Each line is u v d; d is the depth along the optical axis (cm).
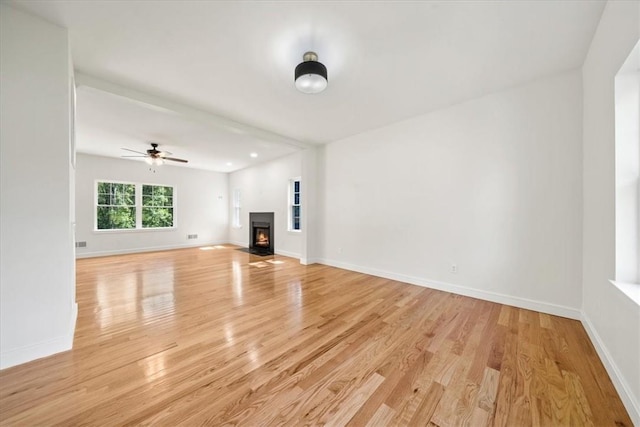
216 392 147
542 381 157
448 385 154
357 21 181
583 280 237
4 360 165
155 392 147
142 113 340
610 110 171
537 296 267
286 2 165
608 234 176
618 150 162
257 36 197
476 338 211
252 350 193
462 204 319
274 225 655
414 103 318
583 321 231
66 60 188
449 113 329
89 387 150
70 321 195
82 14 175
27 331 174
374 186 420
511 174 282
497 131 290
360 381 158
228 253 645
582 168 240
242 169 778
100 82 258
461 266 321
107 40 201
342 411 134
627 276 160
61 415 130
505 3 166
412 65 236
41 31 179
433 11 172
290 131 427
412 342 205
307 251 509
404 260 381
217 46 209
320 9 171
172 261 540
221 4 167
